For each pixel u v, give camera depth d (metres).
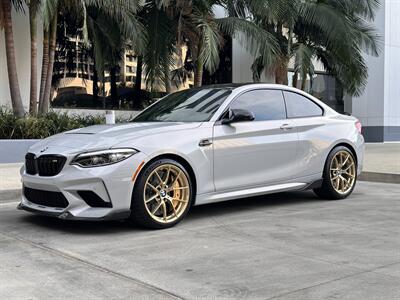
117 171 5.68
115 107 16.83
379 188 9.85
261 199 8.25
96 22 14.48
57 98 15.66
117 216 5.73
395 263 4.81
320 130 7.82
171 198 6.19
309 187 7.73
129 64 17.02
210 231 6.07
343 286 4.18
